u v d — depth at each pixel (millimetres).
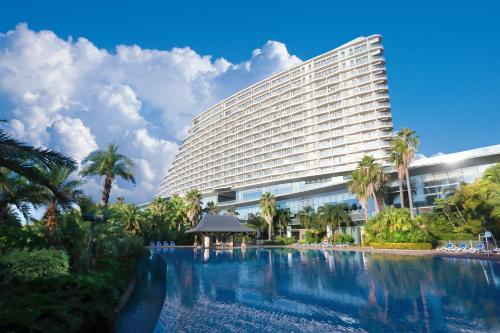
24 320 5031
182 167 160125
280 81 121062
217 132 141250
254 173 113812
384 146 87000
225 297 12438
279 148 108812
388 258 26734
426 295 11859
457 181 48156
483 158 45844
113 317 7637
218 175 129625
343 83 101000
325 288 14078
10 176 15281
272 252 40094
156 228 60656
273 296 12555
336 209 56469
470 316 9094
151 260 28797
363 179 47500
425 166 50625
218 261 27531
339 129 97562
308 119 105688
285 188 98625
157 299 12086
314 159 97812
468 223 35000
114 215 20703
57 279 8047
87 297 7277
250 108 129125
